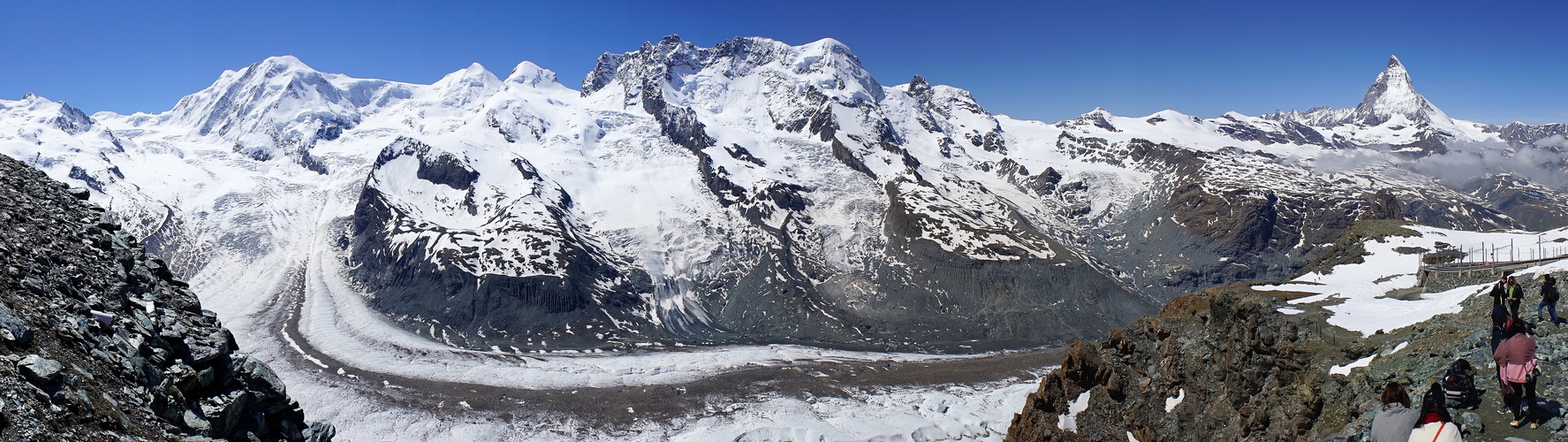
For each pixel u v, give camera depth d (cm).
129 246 3011
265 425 2619
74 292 2380
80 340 2098
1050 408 6544
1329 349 4703
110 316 2331
